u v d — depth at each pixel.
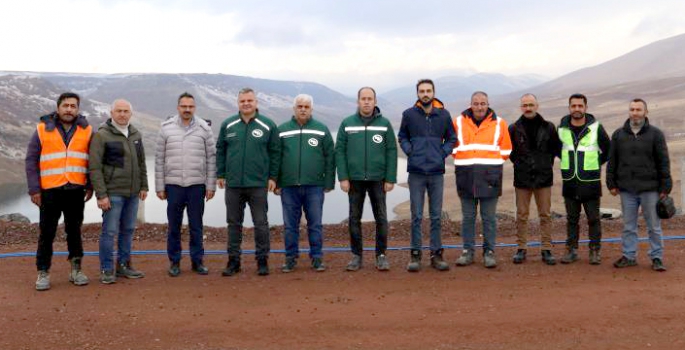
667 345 4.62
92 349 4.66
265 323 5.26
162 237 9.95
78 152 6.57
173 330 5.09
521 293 6.16
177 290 6.44
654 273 6.95
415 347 4.66
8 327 5.17
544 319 5.27
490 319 5.29
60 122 6.54
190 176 7.12
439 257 7.42
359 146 7.22
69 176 6.49
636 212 7.29
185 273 7.34
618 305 5.66
